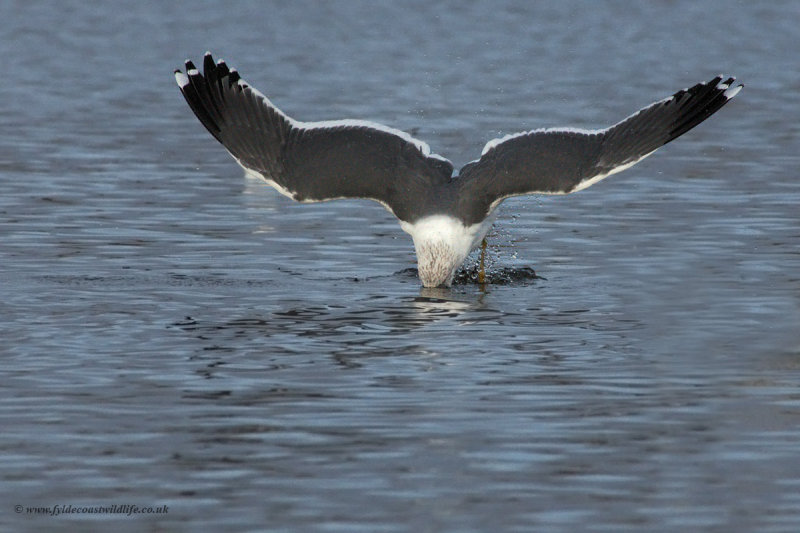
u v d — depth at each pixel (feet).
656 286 52.39
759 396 38.63
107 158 82.17
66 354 42.68
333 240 61.05
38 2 176.76
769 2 184.65
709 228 62.75
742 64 131.44
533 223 64.28
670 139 45.01
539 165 47.01
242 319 47.34
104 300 49.85
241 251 58.59
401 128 92.43
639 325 46.60
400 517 30.22
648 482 32.19
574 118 97.71
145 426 35.99
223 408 37.47
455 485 31.96
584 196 70.54
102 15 166.20
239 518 30.19
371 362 41.96
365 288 52.31
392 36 151.23
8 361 41.81
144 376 40.40
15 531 29.60
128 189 72.59
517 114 99.40
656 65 130.62
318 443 34.68
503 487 31.89
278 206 68.44
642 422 36.42
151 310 48.55
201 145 87.76
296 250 59.00
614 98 108.47
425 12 171.94
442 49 141.08
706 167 79.05
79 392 38.83
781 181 74.59
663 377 40.47
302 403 37.88
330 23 161.17
